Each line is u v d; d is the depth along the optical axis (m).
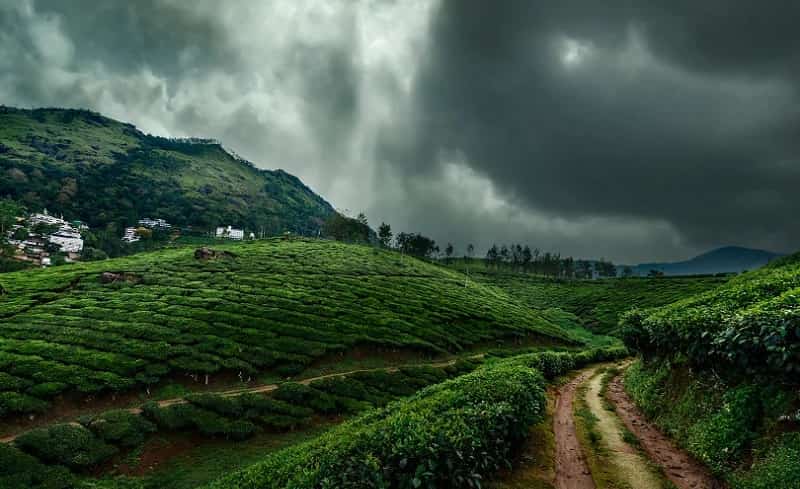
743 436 9.48
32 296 49.88
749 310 10.27
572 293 127.44
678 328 14.41
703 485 9.54
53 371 30.45
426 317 59.78
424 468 7.27
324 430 28.72
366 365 43.00
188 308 47.16
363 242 188.12
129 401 30.47
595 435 14.13
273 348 40.59
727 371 11.51
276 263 79.62
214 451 25.17
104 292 52.88
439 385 15.27
